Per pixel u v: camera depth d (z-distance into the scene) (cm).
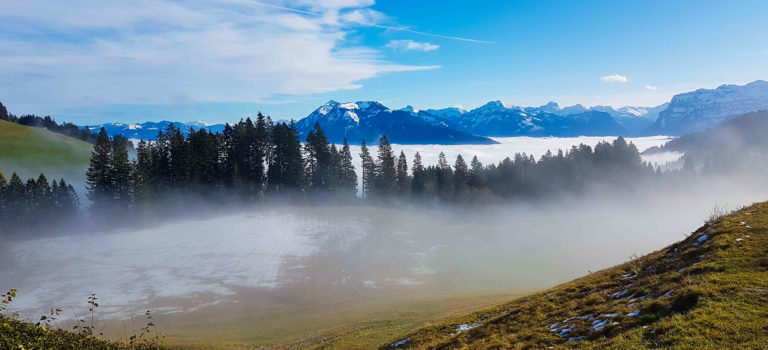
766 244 1681
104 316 4678
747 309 1173
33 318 4569
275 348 3061
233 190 10562
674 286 1548
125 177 9075
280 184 11369
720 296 1299
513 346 1605
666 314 1332
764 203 2356
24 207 8244
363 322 3597
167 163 10475
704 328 1115
